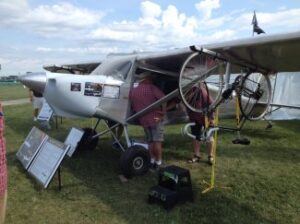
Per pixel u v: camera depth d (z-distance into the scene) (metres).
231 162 5.62
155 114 5.01
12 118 11.27
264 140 7.39
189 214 3.59
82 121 10.28
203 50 4.17
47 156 4.64
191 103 4.73
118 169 5.18
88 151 6.20
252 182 4.61
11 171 5.01
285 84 10.76
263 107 5.38
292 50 4.10
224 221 3.43
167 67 5.48
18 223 3.39
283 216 3.59
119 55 5.85
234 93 5.05
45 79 4.80
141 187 4.43
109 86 5.11
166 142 7.08
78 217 3.53
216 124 4.46
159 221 3.44
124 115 5.23
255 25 8.66
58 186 4.39
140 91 4.98
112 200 3.98
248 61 4.77
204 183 4.54
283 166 5.41
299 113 10.74
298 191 4.29
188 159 5.82
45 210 3.69
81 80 4.95
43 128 9.09
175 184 3.80
